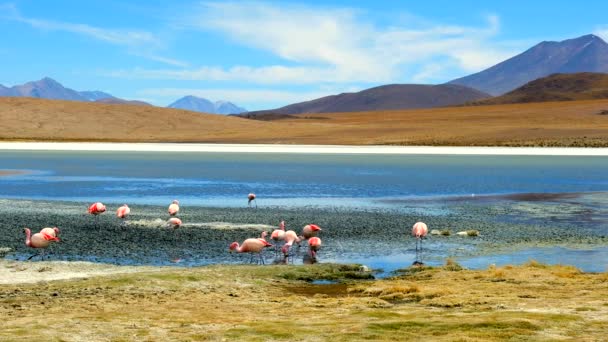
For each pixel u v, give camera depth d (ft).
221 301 53.21
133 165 232.94
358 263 72.69
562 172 205.87
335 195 141.90
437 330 40.19
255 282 61.72
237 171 208.13
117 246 80.53
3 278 60.70
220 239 86.43
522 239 87.35
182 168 220.02
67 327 42.27
